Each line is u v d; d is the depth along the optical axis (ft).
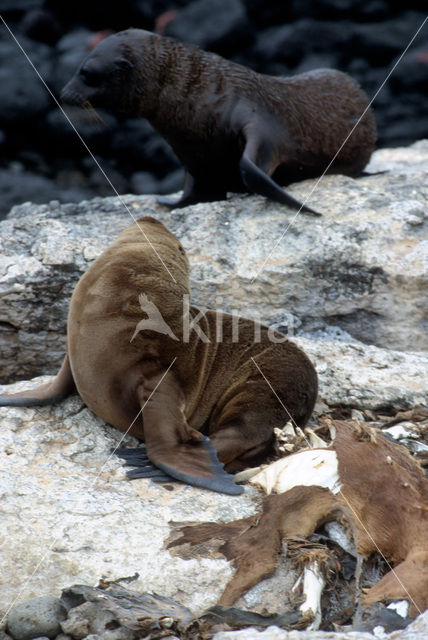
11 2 238.07
